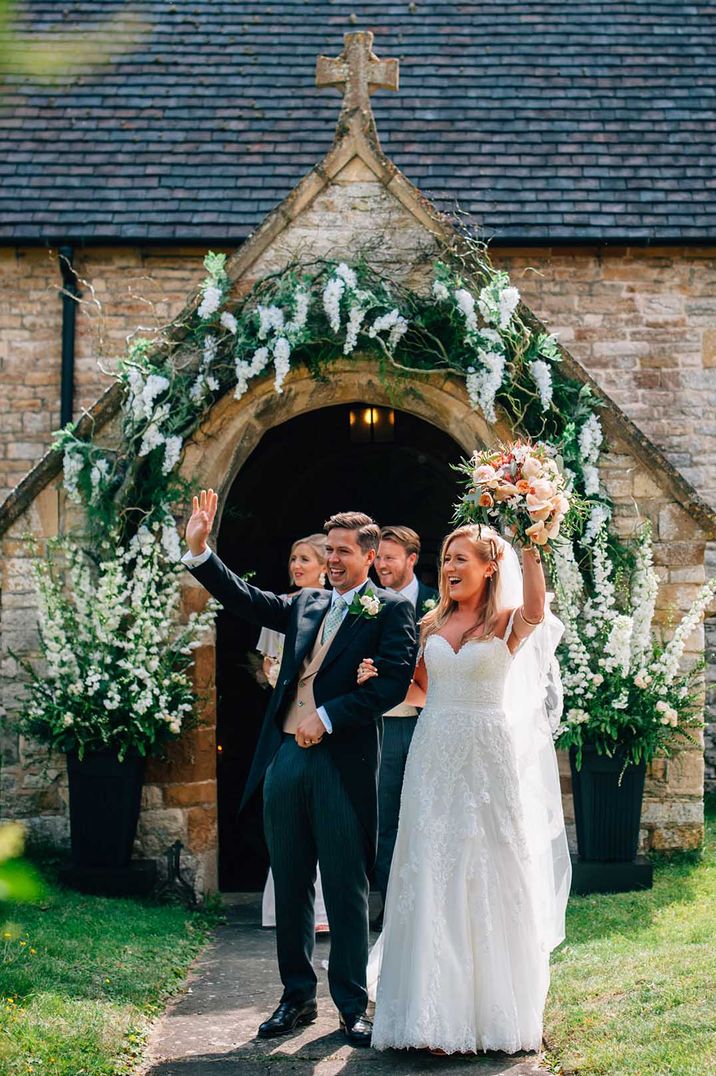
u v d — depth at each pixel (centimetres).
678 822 668
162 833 650
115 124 993
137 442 654
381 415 1009
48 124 993
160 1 1102
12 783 673
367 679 401
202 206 923
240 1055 384
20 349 926
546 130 981
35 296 927
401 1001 370
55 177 948
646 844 667
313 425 1029
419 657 437
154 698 629
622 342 924
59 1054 363
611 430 664
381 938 434
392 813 536
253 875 865
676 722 614
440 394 671
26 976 435
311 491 1042
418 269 658
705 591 633
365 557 427
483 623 404
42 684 645
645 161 958
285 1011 410
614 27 1073
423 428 1014
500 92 1014
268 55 1052
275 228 659
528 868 385
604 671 632
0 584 670
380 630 415
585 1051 360
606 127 984
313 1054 383
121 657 641
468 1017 364
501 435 666
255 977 495
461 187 934
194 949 544
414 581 576
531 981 377
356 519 429
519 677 431
